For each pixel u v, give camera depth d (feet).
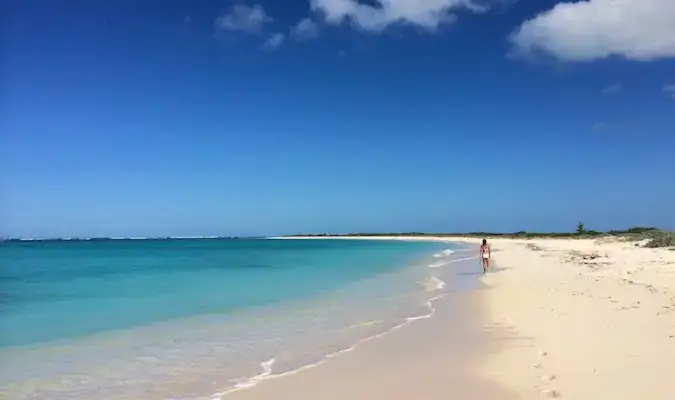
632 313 38.96
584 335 32.65
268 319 43.93
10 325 41.42
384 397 23.18
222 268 110.22
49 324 41.86
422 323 41.34
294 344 34.45
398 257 161.68
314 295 60.49
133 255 177.88
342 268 109.29
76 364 29.71
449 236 594.24
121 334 37.91
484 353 30.48
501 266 106.83
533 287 61.72
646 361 25.80
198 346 34.12
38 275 91.50
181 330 39.32
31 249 246.88
